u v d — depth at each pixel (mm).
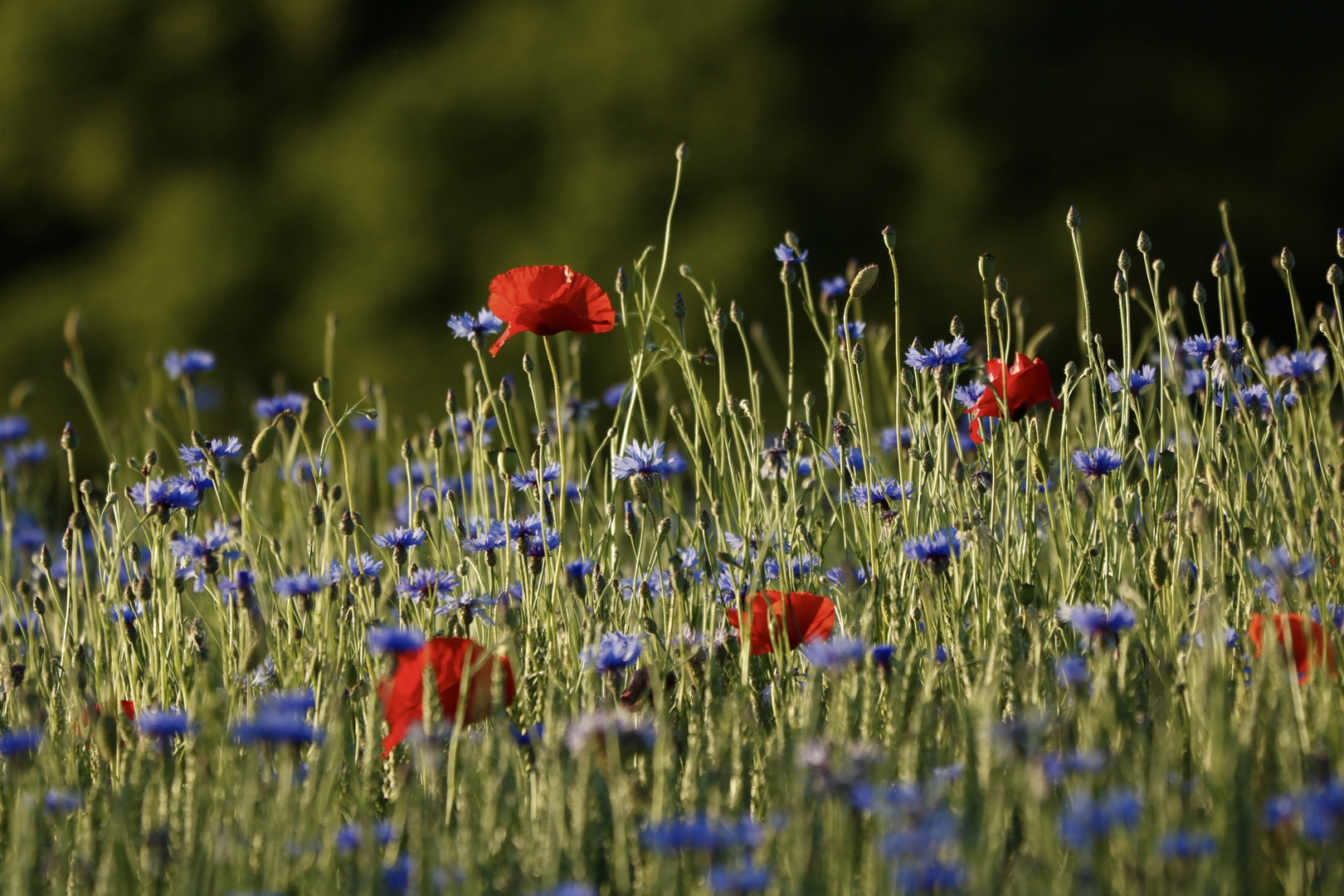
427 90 13719
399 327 12992
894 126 12523
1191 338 5328
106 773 5168
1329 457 5359
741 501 5367
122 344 13969
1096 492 5297
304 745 5160
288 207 13969
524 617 5281
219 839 5023
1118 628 5133
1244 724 5043
